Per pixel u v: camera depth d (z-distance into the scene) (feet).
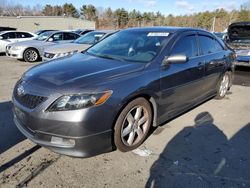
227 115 15.69
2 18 123.75
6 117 14.48
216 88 17.67
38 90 9.62
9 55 37.96
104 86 9.64
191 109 16.44
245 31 31.27
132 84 10.41
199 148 11.59
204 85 15.58
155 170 9.89
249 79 26.81
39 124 9.36
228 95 20.11
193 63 13.93
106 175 9.52
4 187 8.70
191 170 9.95
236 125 14.21
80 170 9.76
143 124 11.53
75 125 9.07
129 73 10.77
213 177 9.57
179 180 9.35
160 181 9.28
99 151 9.87
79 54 14.17
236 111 16.47
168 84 12.13
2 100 17.61
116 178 9.37
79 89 9.29
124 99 10.01
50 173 9.53
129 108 10.50
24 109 9.77
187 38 14.12
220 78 17.75
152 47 12.75
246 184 9.22
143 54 12.46
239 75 28.81
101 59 12.53
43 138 9.55
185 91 13.58
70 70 10.84
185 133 12.98
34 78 10.34
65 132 9.18
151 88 11.18
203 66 14.88
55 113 9.12
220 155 11.05
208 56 15.61
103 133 9.69
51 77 10.18
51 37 40.27
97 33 30.78
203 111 16.20
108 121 9.72
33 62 37.19
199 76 14.62
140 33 14.38
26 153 10.75
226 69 18.12
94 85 9.55
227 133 13.17
